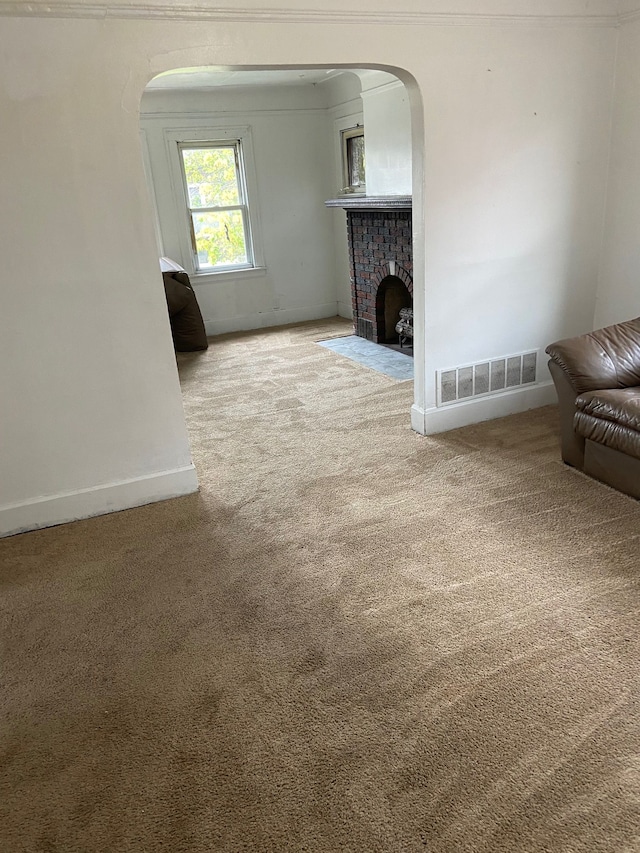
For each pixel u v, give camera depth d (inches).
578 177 137.6
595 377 112.1
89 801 60.4
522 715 66.8
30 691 74.5
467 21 114.1
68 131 94.0
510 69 121.8
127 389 110.3
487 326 139.6
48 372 104.0
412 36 110.7
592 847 53.2
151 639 82.2
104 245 101.1
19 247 96.2
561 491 112.4
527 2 118.0
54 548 104.7
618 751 62.0
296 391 177.5
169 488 118.7
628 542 95.9
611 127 137.3
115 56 93.4
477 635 78.8
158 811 59.0
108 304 104.3
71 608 89.1
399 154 187.2
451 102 118.2
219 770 62.9
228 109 236.4
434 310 131.8
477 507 108.6
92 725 69.3
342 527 105.3
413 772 61.1
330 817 57.2
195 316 227.6
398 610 84.4
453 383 140.2
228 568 96.2
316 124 251.6
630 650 74.7
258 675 74.9
